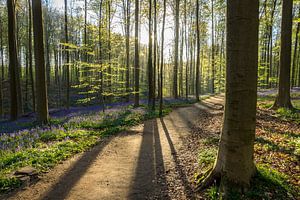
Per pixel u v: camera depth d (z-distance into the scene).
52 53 53.22
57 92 44.72
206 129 11.14
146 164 7.04
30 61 24.16
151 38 21.34
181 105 23.05
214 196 4.38
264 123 10.20
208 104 22.11
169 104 23.53
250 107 4.16
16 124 14.35
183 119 14.99
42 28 12.59
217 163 4.77
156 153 8.08
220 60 33.09
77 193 5.26
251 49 4.01
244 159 4.32
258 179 4.50
